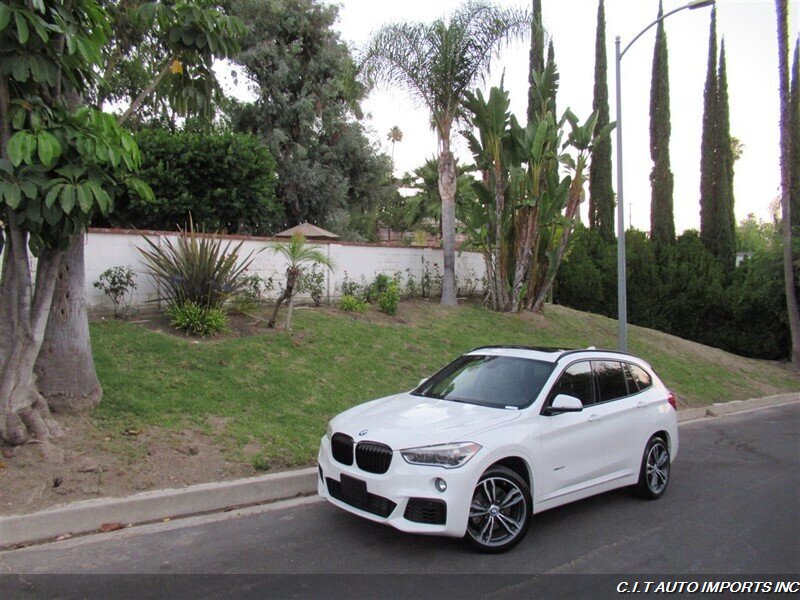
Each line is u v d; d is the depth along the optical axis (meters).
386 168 27.61
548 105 18.08
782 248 22.39
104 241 10.56
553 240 18.09
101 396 7.40
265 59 23.23
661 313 24.39
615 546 5.56
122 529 5.50
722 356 20.72
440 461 5.00
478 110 16.42
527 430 5.56
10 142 5.11
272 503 6.38
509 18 15.88
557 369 6.30
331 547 5.26
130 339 9.15
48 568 4.69
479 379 6.54
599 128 26.12
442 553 5.21
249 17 23.09
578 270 23.67
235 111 23.70
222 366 9.18
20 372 6.05
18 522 5.11
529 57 24.02
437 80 15.95
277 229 24.25
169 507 5.85
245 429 7.61
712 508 6.84
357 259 15.41
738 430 12.17
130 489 5.91
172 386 8.24
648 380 7.49
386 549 5.25
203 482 6.28
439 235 32.00
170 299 10.84
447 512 4.90
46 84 5.96
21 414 6.05
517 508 5.36
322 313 13.00
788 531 6.11
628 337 19.22
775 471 8.70
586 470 6.10
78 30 6.15
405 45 15.81
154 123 17.33
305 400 8.98
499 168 16.89
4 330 6.36
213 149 16.66
